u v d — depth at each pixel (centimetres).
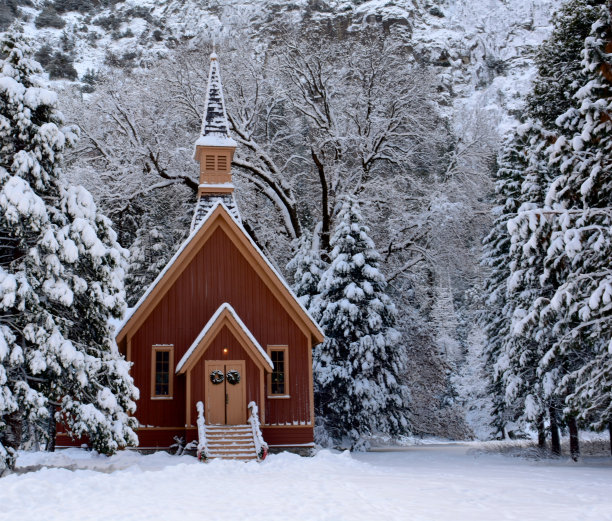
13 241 1959
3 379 1706
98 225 2119
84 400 2017
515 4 19600
